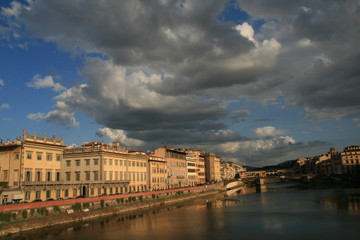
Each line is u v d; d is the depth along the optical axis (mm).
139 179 123750
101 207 88750
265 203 116750
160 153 153250
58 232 64688
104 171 100625
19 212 65750
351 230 61000
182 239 57656
